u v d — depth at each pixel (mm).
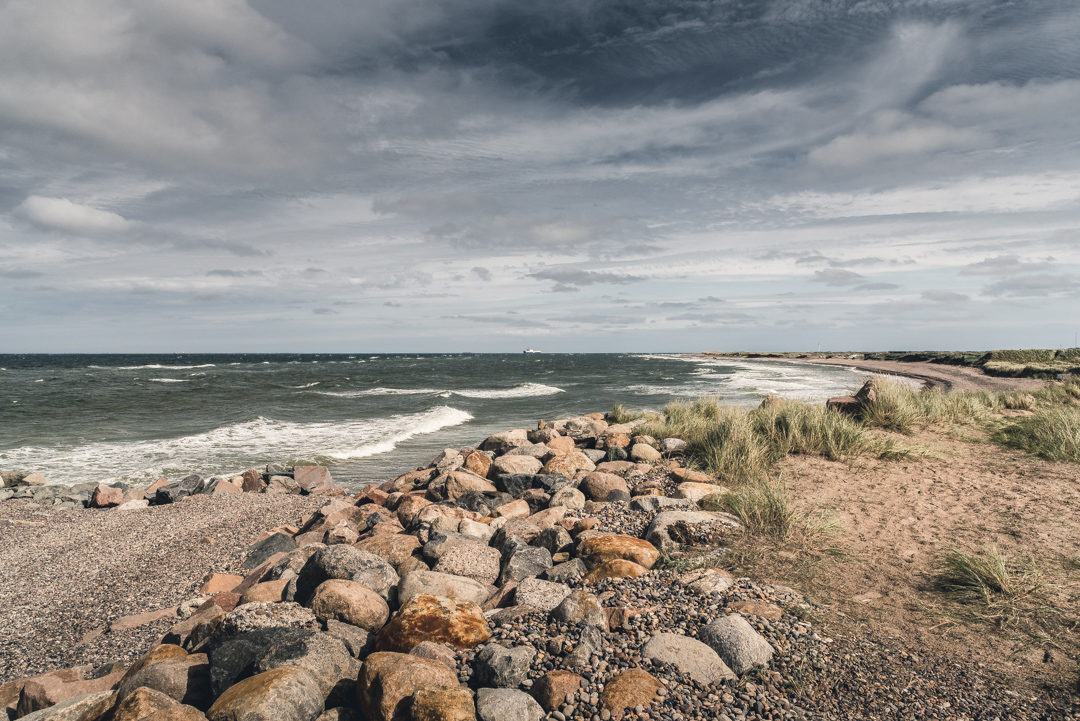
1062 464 7961
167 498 13000
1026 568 4809
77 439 20969
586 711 3252
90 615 6621
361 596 4605
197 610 6184
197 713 3242
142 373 60094
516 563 5504
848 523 6129
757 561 5254
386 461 17422
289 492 14086
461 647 3932
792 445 9180
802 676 3541
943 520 6074
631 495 8070
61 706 3812
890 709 3246
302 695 3342
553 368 83875
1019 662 3664
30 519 11016
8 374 56219
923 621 4188
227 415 27406
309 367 82688
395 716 3262
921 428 10602
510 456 10430
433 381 53094
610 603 4461
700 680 3496
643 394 35562
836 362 90875
